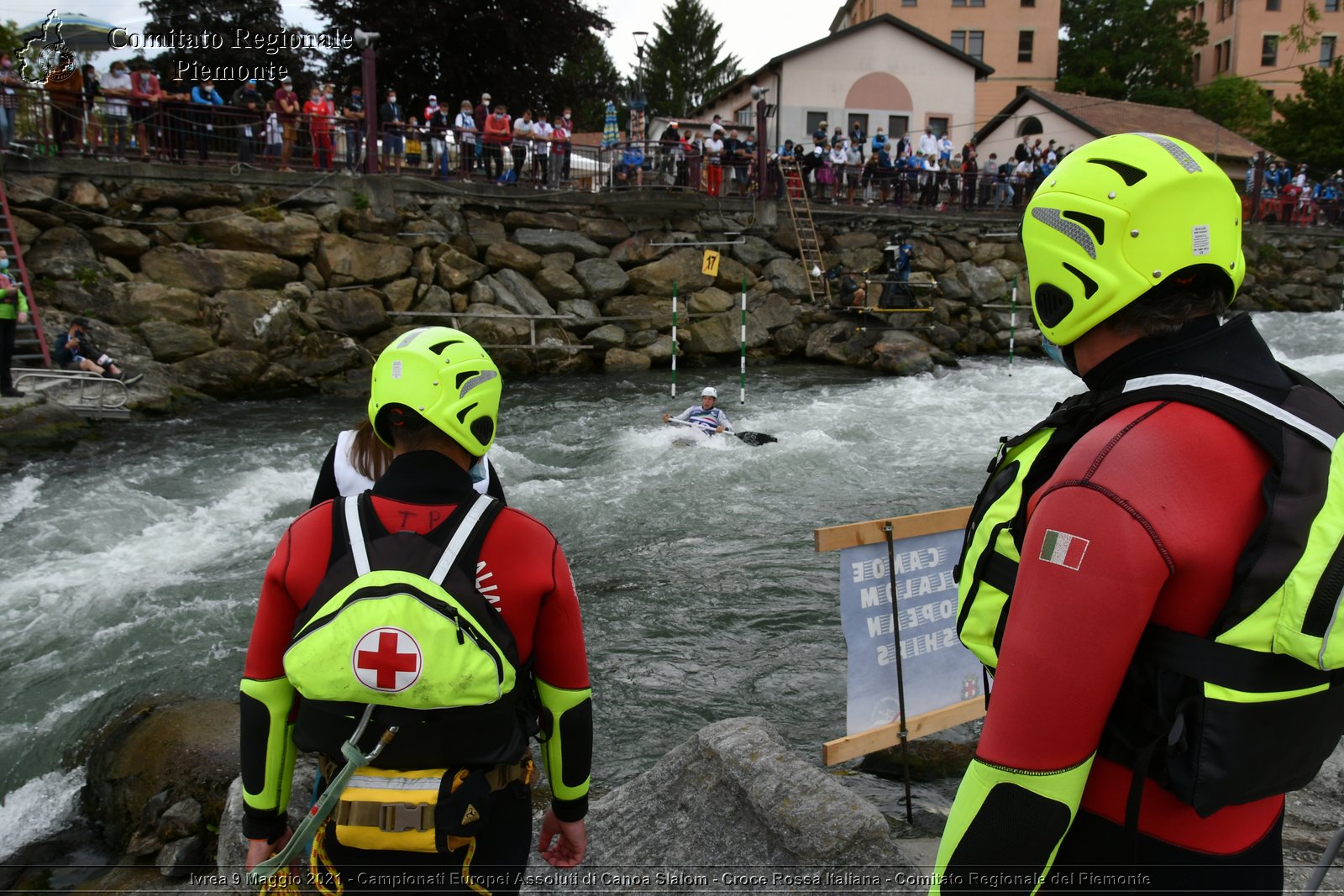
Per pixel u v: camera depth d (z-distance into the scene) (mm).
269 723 1782
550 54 29391
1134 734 1246
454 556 1692
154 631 6008
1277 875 1327
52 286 13961
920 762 3896
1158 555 1144
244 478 10016
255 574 7102
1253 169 29484
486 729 1662
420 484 1768
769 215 20828
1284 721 1174
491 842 1716
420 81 29188
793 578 6879
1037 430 1421
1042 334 1471
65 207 14484
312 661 1604
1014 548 1376
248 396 14805
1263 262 26500
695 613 6223
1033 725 1192
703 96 70000
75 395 12656
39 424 11039
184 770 4062
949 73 31438
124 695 5121
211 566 7301
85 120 15430
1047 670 1179
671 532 8148
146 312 14289
